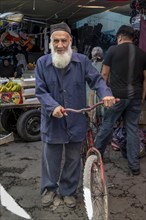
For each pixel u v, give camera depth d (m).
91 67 3.08
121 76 3.95
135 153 4.13
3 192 3.76
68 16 9.28
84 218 3.20
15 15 7.56
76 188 3.40
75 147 3.22
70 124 3.08
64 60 2.93
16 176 4.20
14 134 6.06
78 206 3.41
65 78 3.03
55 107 2.79
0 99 5.34
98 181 2.80
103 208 2.78
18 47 9.60
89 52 9.28
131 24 5.13
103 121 4.17
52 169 3.29
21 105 5.50
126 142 4.33
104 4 7.66
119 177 4.10
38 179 4.10
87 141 3.25
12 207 3.45
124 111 4.12
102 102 2.75
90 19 10.76
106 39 9.48
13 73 9.41
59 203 3.43
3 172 4.34
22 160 4.77
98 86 2.96
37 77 3.07
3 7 7.88
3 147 5.43
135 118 4.11
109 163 4.54
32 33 9.62
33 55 9.84
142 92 4.14
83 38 9.52
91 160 2.82
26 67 9.16
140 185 3.88
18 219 3.21
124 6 8.66
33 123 5.64
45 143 3.21
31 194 3.71
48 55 3.09
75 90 3.06
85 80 3.11
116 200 3.53
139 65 3.99
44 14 8.78
